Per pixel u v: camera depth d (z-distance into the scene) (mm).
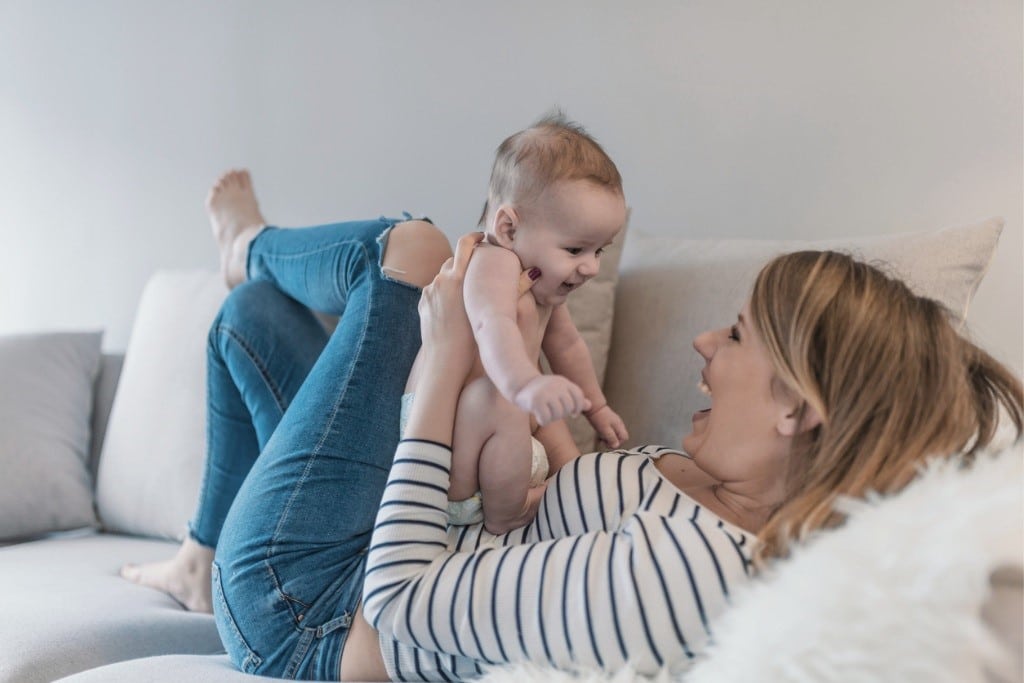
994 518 822
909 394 961
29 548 2088
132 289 2840
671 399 1609
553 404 1023
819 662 814
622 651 967
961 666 777
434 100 2377
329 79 2520
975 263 1462
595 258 1238
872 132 1933
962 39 1852
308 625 1286
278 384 1712
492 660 1050
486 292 1167
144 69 2797
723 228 2074
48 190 2967
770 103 2023
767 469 1046
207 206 2066
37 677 1388
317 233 1704
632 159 2160
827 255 1051
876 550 838
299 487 1339
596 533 1029
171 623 1601
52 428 2324
